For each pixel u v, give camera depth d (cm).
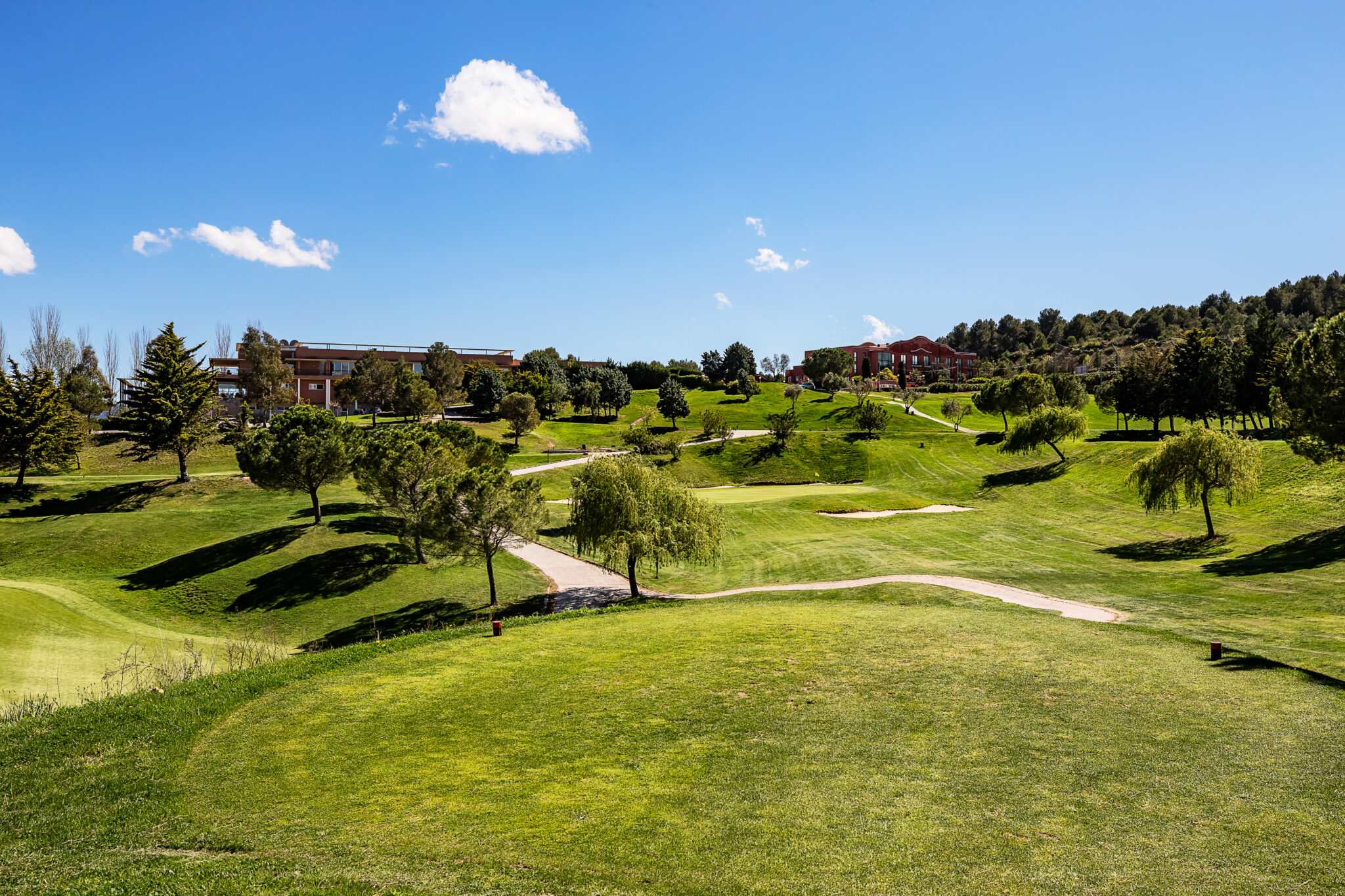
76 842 1075
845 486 7538
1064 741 1353
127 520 5222
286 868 965
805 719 1526
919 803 1133
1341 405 3186
